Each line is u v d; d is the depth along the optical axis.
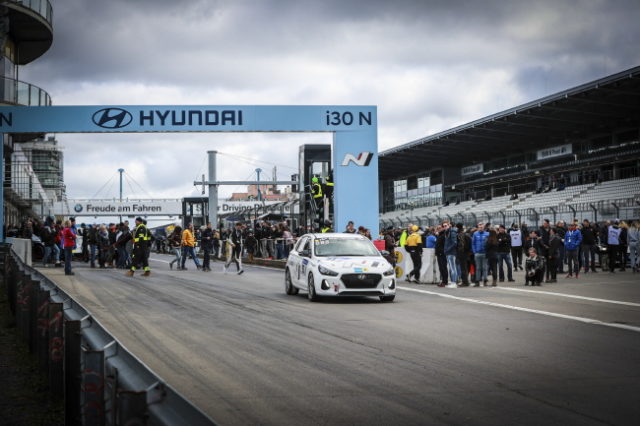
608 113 44.84
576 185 51.22
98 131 27.27
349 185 28.97
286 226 33.88
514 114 45.94
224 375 7.48
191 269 30.42
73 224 24.19
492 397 6.45
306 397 6.48
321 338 10.10
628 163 47.53
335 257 16.20
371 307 14.62
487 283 21.70
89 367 3.85
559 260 25.44
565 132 52.59
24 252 22.50
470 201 63.44
